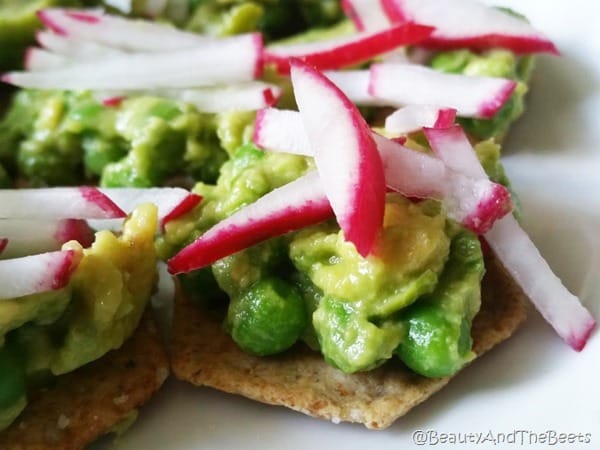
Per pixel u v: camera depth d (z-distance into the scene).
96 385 0.07
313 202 0.07
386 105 0.09
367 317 0.07
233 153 0.09
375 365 0.07
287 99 0.10
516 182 0.09
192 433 0.07
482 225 0.07
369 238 0.07
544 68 0.11
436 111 0.08
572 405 0.07
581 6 0.11
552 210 0.09
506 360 0.08
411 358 0.07
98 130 0.09
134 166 0.09
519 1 0.11
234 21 0.11
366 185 0.07
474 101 0.09
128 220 0.08
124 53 0.10
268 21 0.11
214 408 0.08
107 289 0.07
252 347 0.08
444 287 0.07
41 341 0.07
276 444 0.07
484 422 0.07
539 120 0.10
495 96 0.09
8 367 0.07
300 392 0.07
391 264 0.07
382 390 0.07
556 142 0.10
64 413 0.07
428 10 0.10
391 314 0.07
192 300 0.08
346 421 0.07
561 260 0.08
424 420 0.07
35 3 0.11
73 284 0.07
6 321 0.06
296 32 0.11
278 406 0.08
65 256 0.07
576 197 0.09
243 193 0.08
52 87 0.10
